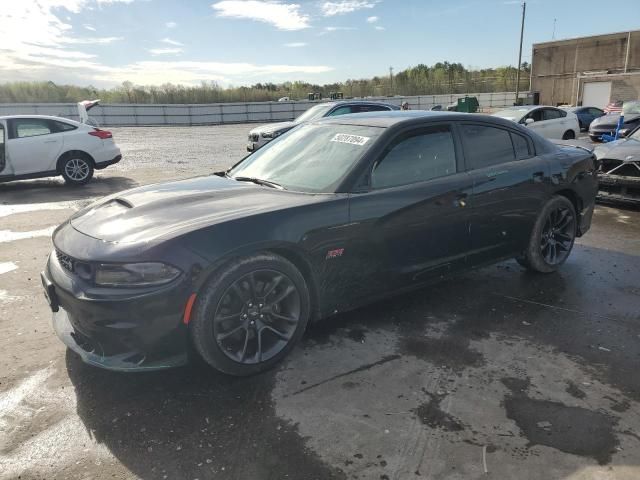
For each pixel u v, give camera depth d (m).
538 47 41.78
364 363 3.18
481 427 2.55
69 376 3.07
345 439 2.48
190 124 37.03
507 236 4.25
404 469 2.28
